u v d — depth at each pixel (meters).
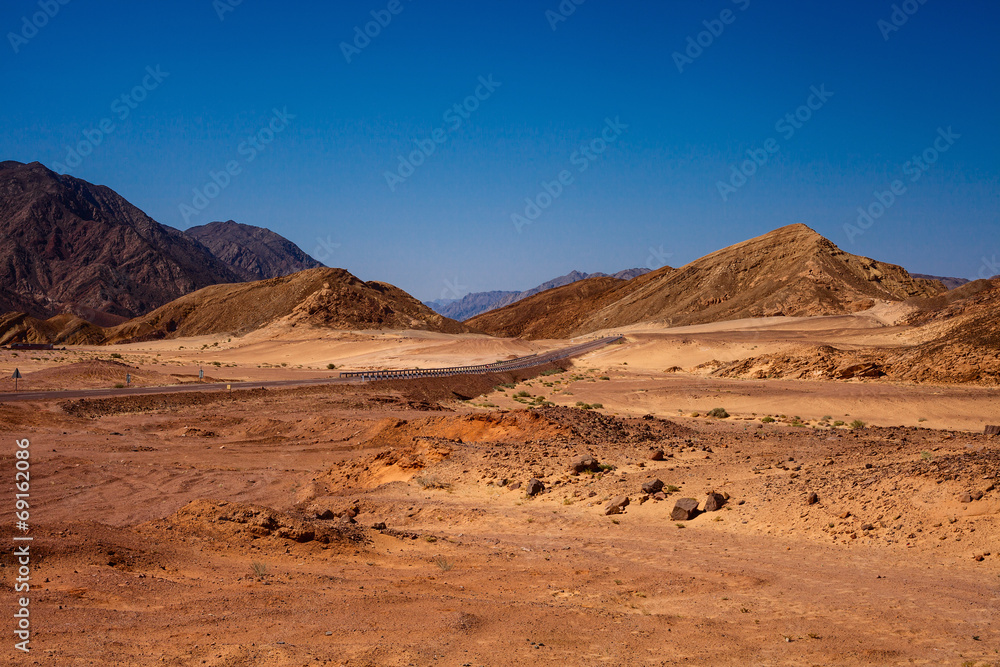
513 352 143.75
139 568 13.24
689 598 13.50
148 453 37.91
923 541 15.90
